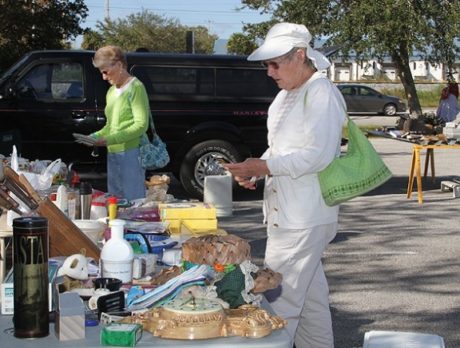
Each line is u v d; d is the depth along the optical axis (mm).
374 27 23453
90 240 3570
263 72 10797
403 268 7266
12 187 3574
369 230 9094
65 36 20891
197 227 4301
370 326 5574
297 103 3537
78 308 2396
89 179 12203
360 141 3529
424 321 5703
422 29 23312
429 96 45094
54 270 2965
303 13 24859
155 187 5016
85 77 10375
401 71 25547
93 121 10359
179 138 10625
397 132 12008
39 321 2393
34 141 10328
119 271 3004
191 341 2375
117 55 5820
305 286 3676
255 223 9414
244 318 2447
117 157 5973
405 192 12188
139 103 5855
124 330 2334
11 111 10250
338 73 51469
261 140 10805
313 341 3994
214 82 10711
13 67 10484
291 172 3439
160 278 3008
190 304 2447
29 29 19672
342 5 24547
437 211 10430
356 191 3477
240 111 10711
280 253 3631
